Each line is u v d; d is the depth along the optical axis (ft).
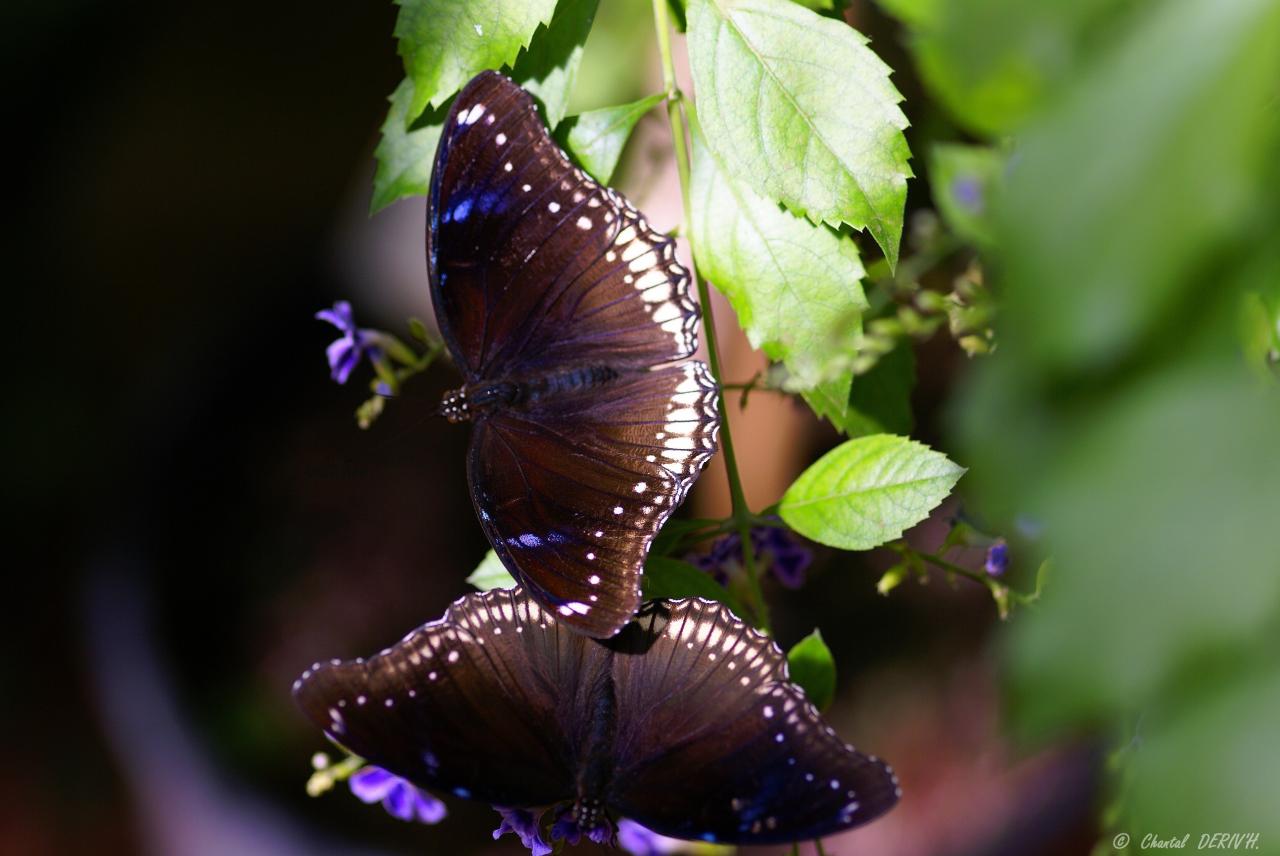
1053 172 1.00
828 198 1.68
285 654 2.43
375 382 1.91
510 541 1.70
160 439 2.51
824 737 1.64
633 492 1.70
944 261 2.03
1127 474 1.03
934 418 2.16
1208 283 1.00
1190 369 1.03
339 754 2.35
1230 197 0.95
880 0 1.71
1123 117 0.98
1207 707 1.03
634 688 1.68
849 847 2.23
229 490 2.54
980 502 1.10
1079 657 1.03
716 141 1.69
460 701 1.68
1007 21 1.01
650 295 1.73
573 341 1.75
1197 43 0.96
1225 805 1.01
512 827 1.70
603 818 1.67
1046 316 1.00
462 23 1.68
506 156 1.72
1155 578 1.01
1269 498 0.99
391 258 2.62
